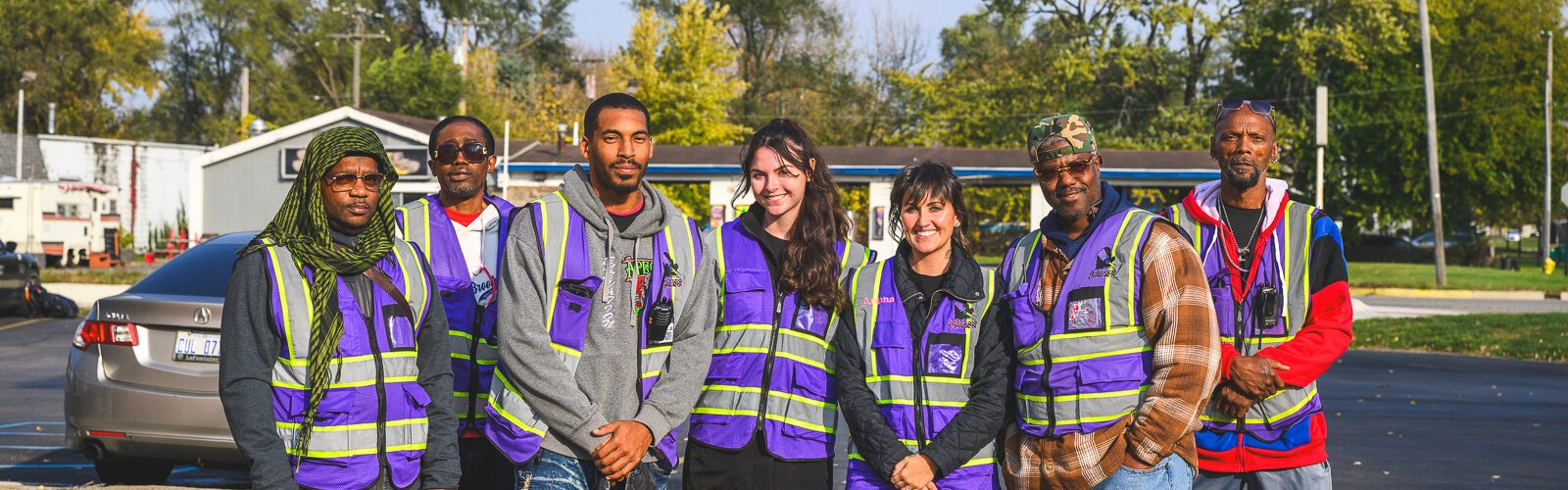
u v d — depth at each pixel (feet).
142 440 19.93
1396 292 97.76
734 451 13.30
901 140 152.05
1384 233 191.11
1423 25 103.30
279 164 92.73
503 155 84.33
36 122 171.32
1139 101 153.69
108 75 173.17
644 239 12.92
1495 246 213.46
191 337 20.03
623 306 12.76
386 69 148.25
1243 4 138.41
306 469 10.73
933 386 12.78
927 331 12.87
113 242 113.91
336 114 91.30
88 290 77.51
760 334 13.34
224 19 180.86
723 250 13.69
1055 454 12.42
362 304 10.98
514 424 12.66
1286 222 13.38
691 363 12.94
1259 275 13.30
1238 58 147.13
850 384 13.08
